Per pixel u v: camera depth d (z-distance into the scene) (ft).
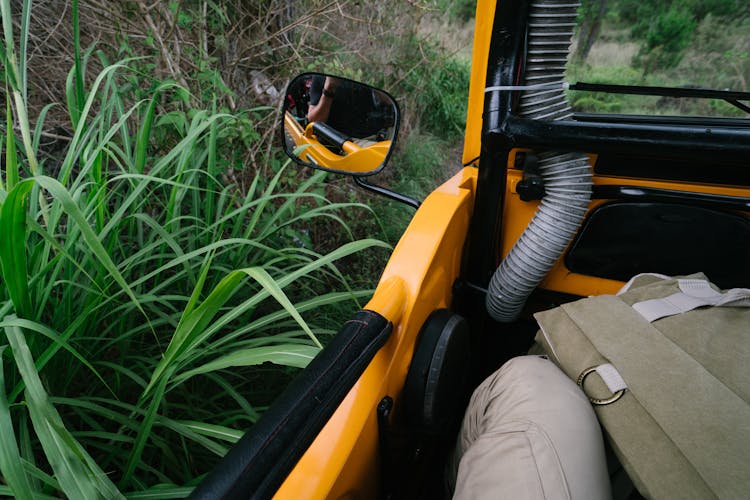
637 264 4.46
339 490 2.22
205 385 4.72
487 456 2.22
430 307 3.54
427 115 19.57
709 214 3.91
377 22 11.23
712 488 1.81
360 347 2.25
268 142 9.34
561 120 3.55
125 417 3.26
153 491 3.02
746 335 2.42
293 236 7.05
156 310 4.32
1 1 3.24
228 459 1.63
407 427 3.43
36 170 3.63
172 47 7.79
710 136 2.79
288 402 1.88
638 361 2.36
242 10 9.37
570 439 2.15
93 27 7.30
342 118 5.15
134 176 3.41
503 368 2.89
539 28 3.29
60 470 2.19
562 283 4.87
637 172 3.98
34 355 3.40
